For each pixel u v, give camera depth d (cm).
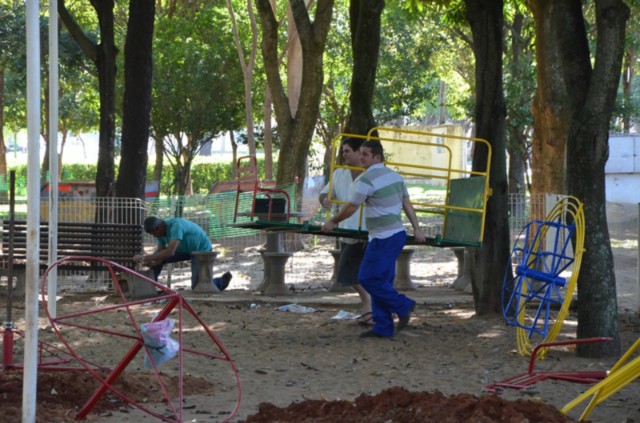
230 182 2466
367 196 1052
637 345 631
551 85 2233
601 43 951
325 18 2447
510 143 3203
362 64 1623
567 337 1105
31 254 601
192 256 1559
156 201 2073
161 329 616
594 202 965
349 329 1172
